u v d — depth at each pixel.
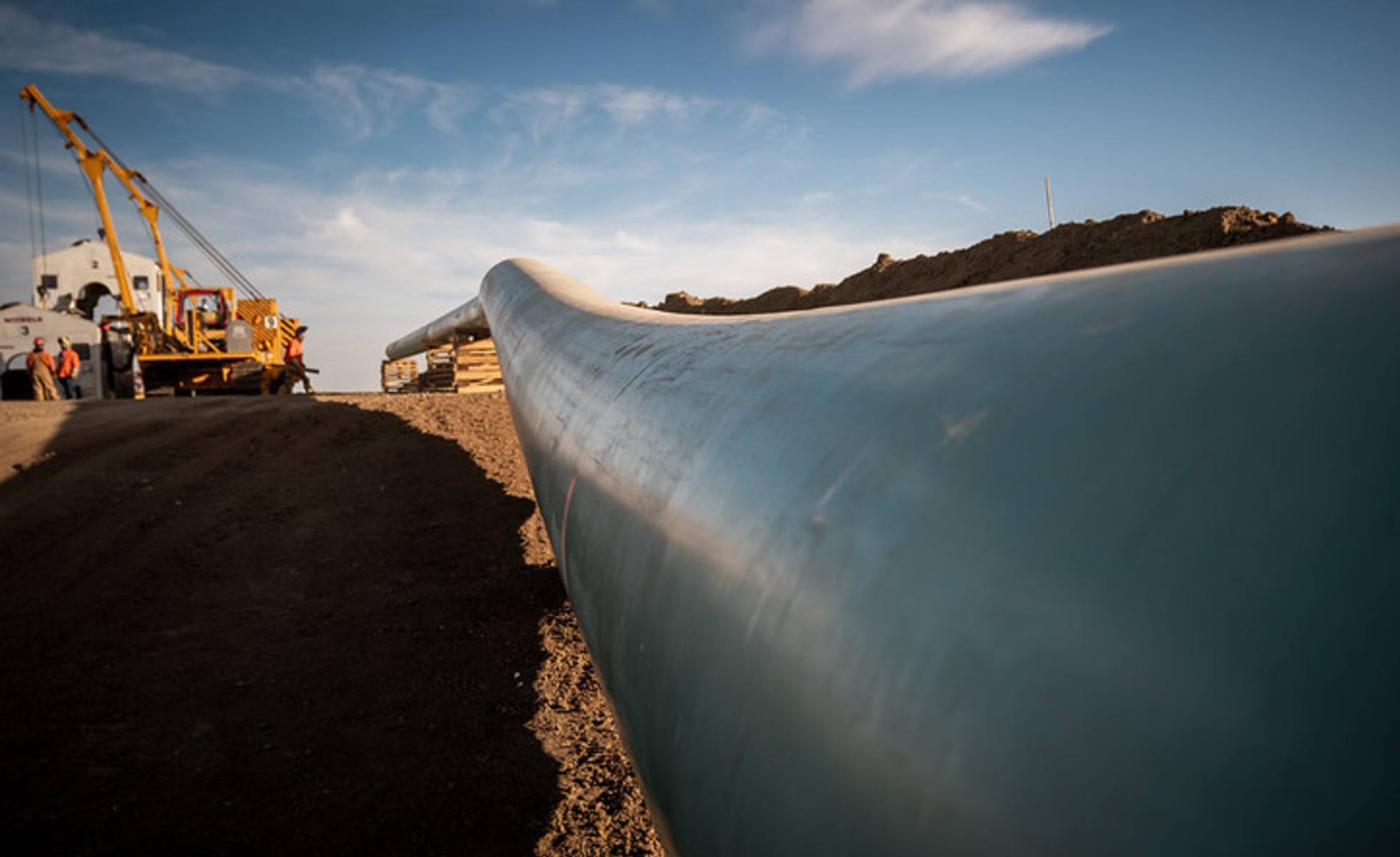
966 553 0.61
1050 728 0.51
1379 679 0.40
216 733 3.98
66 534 6.93
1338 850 0.39
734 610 0.89
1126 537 0.52
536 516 7.69
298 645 5.08
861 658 0.67
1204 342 0.58
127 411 10.95
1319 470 0.46
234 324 23.00
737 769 0.81
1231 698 0.44
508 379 4.57
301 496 8.12
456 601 5.77
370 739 3.93
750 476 0.98
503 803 3.41
